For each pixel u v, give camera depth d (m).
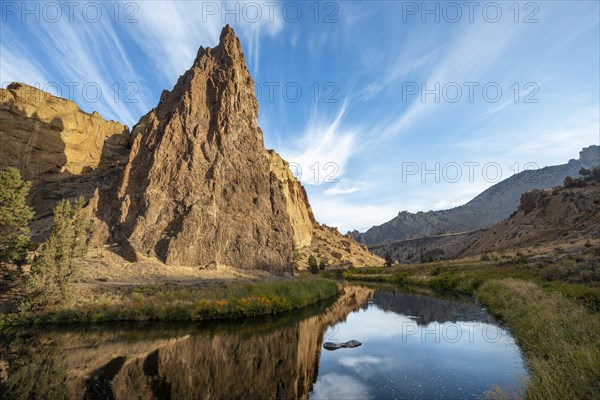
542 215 117.69
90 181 76.94
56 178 78.38
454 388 14.06
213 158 64.75
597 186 112.50
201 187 60.00
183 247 51.22
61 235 28.55
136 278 40.50
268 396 13.87
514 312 23.56
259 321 28.53
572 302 19.16
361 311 35.16
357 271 106.56
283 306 33.22
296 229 136.38
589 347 12.03
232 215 61.28
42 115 80.44
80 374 16.17
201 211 56.06
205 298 30.69
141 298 29.80
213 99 71.19
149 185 55.69
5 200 32.25
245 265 56.81
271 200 70.69
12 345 20.72
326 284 50.19
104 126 95.50
